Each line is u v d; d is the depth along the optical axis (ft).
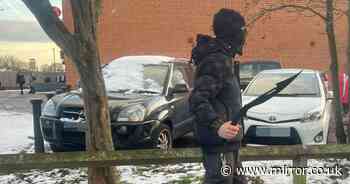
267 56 73.97
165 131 27.81
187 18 73.97
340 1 33.71
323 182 20.33
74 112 27.07
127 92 29.17
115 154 14.97
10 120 47.65
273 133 26.76
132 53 74.59
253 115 27.25
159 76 30.19
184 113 29.99
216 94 11.05
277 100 29.07
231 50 11.27
